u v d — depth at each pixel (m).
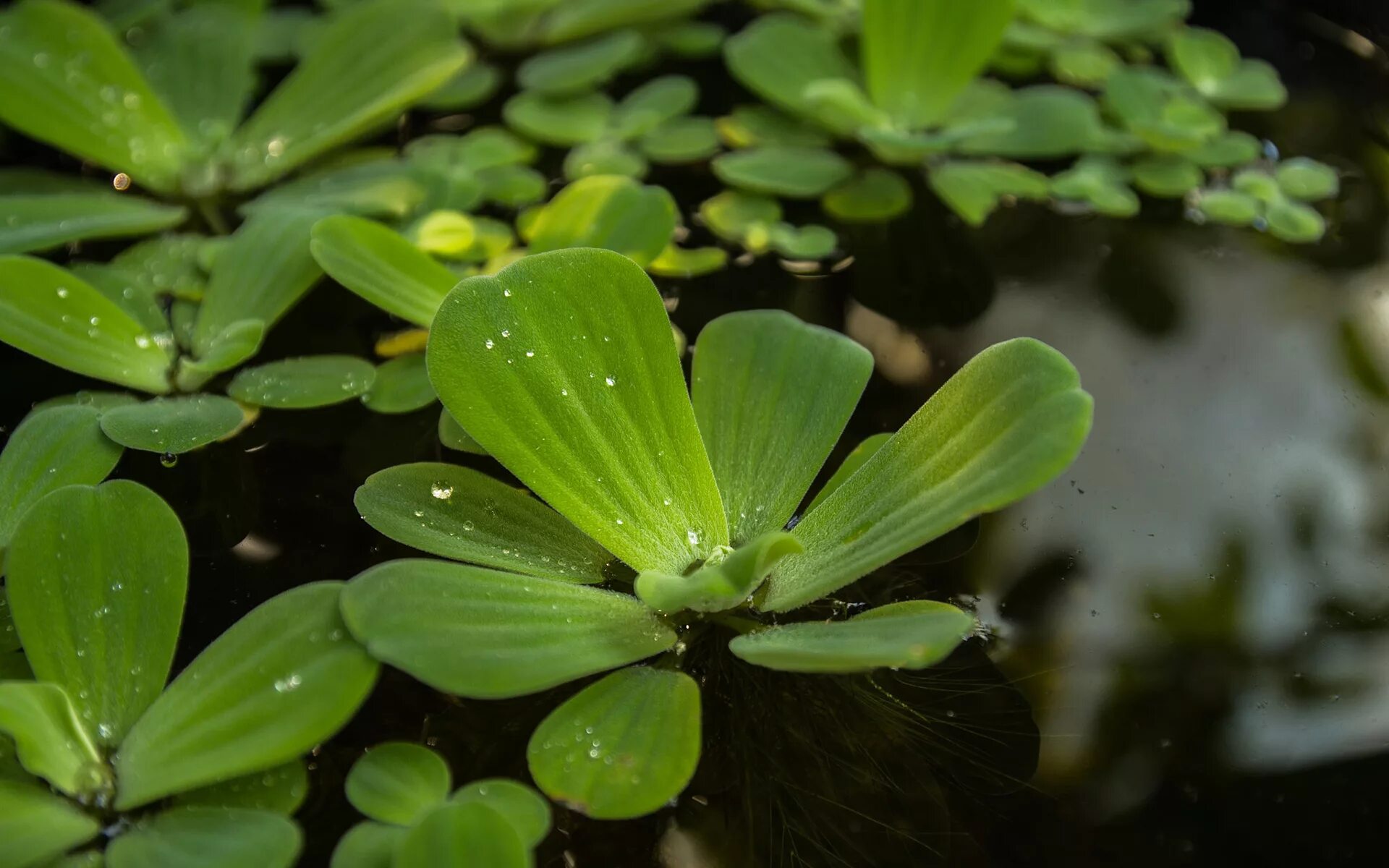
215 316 0.68
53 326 0.66
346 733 0.60
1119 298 0.71
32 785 0.58
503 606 0.60
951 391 0.62
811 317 0.70
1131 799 0.60
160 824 0.58
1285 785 0.60
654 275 0.71
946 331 0.70
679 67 0.80
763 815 0.59
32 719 0.58
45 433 0.64
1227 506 0.65
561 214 0.70
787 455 0.64
